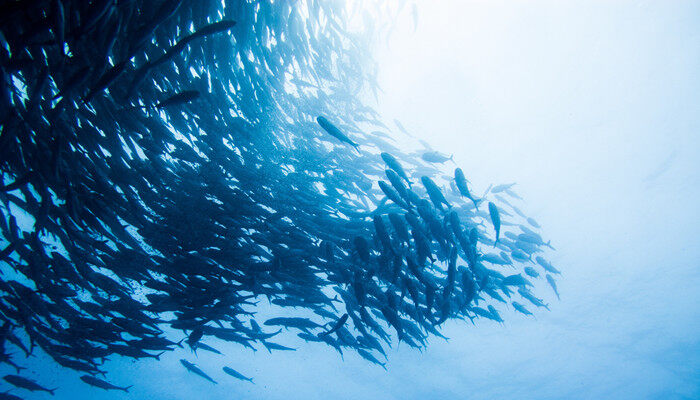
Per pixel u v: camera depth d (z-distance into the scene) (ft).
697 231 32.76
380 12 20.29
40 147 12.22
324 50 16.92
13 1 7.69
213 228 16.40
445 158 14.58
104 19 8.82
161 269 16.05
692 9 29.81
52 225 13.94
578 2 32.58
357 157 21.01
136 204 14.98
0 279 14.83
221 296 16.33
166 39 11.96
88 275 15.33
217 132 15.61
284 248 17.04
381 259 15.44
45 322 18.44
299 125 19.74
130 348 16.43
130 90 8.75
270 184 18.56
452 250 13.89
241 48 14.15
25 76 10.83
